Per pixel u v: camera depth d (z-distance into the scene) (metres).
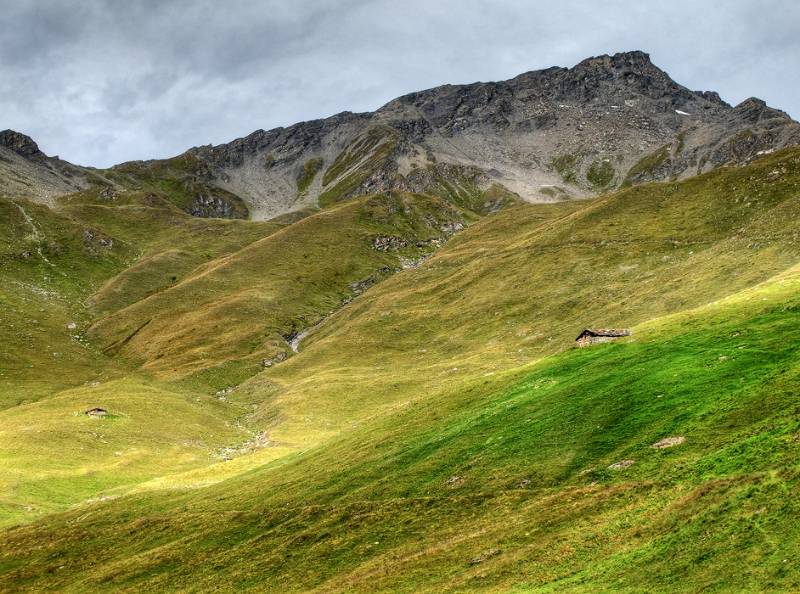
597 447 52.09
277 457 98.88
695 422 48.50
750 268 128.25
